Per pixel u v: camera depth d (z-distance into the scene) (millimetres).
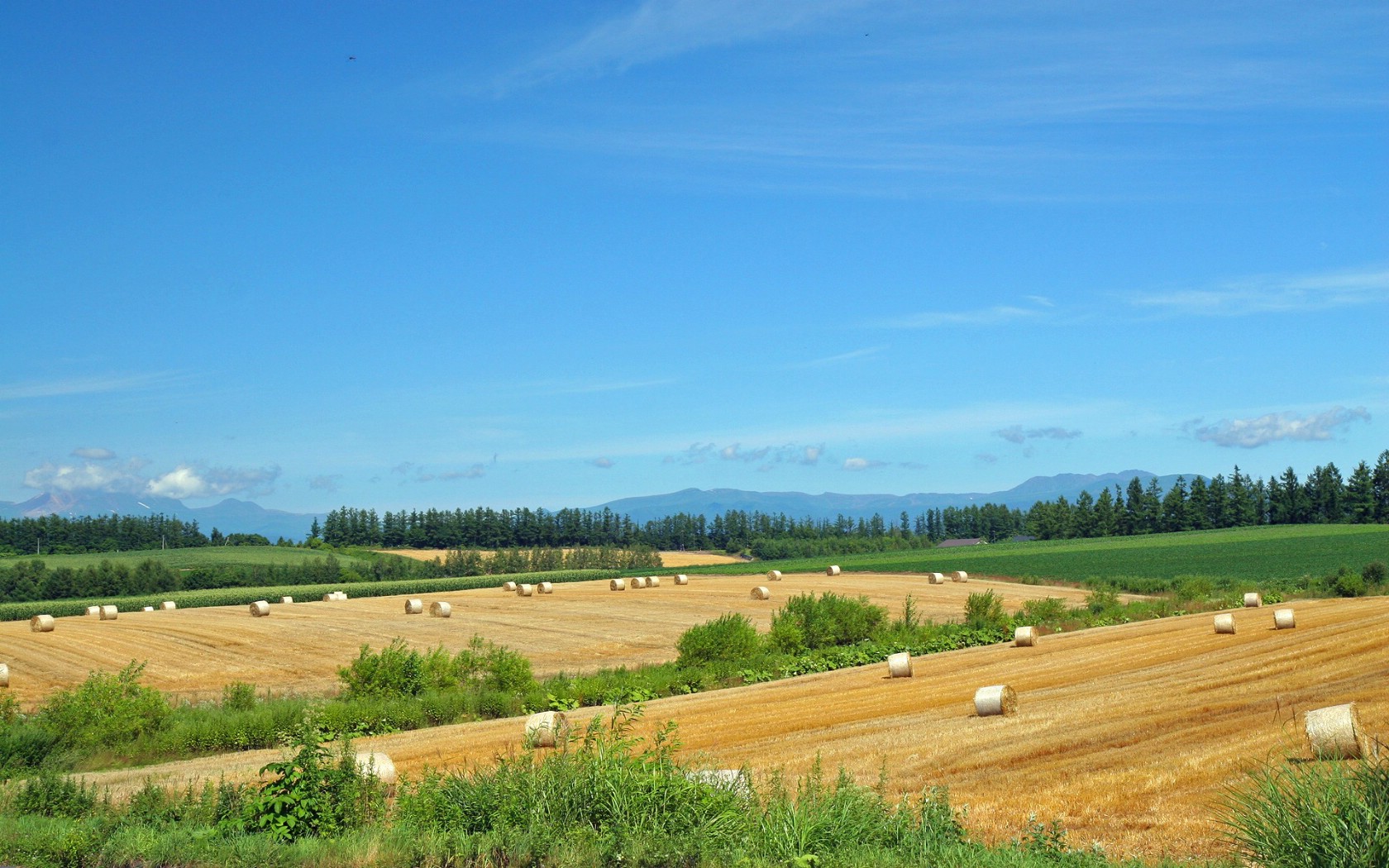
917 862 9320
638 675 31859
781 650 38312
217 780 17547
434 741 21531
